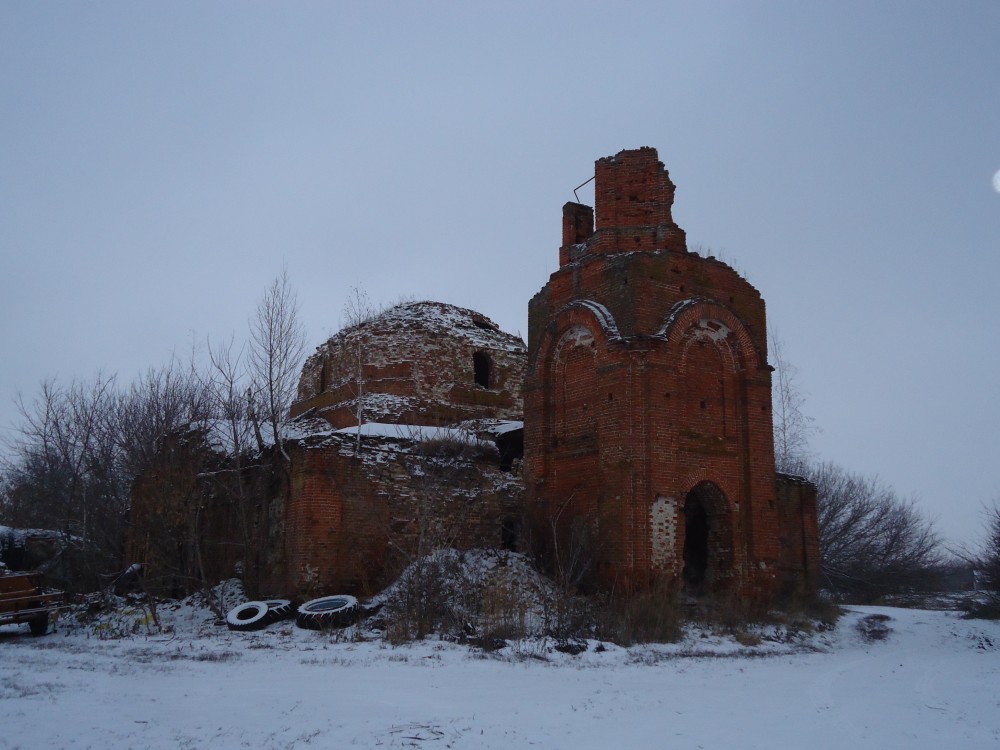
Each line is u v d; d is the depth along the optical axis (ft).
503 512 83.46
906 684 50.06
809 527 92.63
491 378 107.34
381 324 104.01
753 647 63.31
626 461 71.87
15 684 38.73
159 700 35.35
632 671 49.49
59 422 118.62
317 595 72.08
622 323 76.02
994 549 113.19
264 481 82.74
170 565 79.10
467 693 39.55
